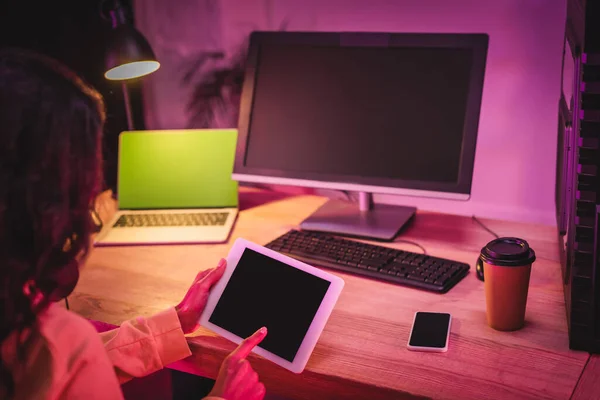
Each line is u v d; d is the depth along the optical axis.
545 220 1.66
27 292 0.83
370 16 1.72
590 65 1.01
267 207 1.79
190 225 1.65
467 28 1.62
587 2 1.00
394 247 1.50
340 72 1.57
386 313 1.22
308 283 1.15
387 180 1.53
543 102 1.57
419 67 1.50
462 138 1.46
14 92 0.75
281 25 1.84
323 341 1.14
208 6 1.92
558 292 1.26
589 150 1.01
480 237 1.53
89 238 0.87
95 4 1.89
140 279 1.40
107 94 1.96
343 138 1.58
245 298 1.17
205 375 1.17
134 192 1.78
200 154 1.76
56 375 0.86
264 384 1.13
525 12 1.54
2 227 0.75
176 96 2.05
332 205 1.74
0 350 0.81
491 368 1.04
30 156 0.76
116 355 1.11
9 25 1.79
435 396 0.98
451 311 1.21
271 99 1.65
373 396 1.02
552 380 1.00
